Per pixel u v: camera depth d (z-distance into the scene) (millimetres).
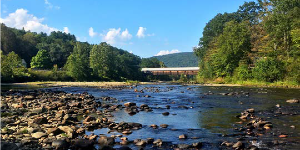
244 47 53156
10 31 101500
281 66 42906
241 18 81250
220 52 55719
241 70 49750
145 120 11602
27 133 8359
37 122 10016
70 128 8953
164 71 107188
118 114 13195
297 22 42812
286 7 48094
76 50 94875
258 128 9602
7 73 52594
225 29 57688
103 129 9625
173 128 9938
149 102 18844
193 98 21750
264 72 44344
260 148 7086
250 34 57375
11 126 9344
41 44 118875
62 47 123125
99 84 49500
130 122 10438
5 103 15523
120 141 7852
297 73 39688
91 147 7137
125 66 110188
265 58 48156
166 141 8016
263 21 56781
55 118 10945
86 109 14328
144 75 117312
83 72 73688
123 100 20203
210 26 84000
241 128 9531
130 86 43969
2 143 6246
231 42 53344
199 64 74938
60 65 114500
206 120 11586
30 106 14969
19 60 57594
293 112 13406
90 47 142125
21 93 24750
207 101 19297
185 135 8539
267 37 53188
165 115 12977
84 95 23281
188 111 14352
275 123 10578
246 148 7098
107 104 16766
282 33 45938
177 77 149500
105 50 94750
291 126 9797
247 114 12703
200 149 7125
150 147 7340
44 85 44500
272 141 7770
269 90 30922
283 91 28922
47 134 8250
